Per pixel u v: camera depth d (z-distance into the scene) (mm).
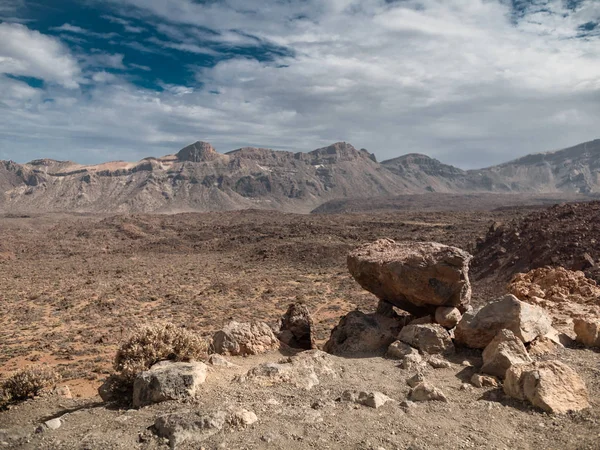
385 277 17031
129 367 11148
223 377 11219
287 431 8273
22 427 9914
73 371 27000
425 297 16250
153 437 8062
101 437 8195
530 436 8523
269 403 9570
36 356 31406
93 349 33031
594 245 47031
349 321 17094
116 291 62375
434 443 8070
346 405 9680
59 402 12453
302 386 11023
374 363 13672
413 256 16344
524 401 9992
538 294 21625
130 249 136750
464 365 13070
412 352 14016
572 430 8531
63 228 189750
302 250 104750
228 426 8344
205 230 165250
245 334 15539
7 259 116000
